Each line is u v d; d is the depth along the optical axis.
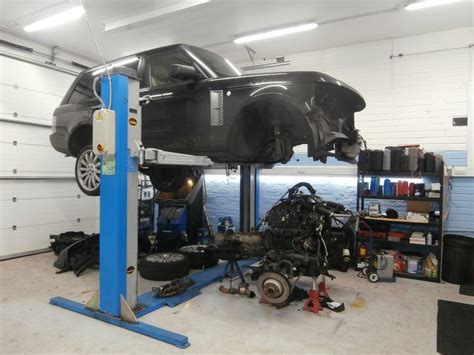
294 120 3.25
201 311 3.18
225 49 6.14
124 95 2.83
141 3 4.54
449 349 2.54
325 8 4.58
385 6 4.48
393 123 5.45
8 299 3.44
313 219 3.29
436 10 4.51
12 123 5.44
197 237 6.13
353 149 3.69
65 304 3.21
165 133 3.60
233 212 7.15
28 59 5.68
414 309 3.36
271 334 2.74
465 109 4.96
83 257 4.49
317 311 3.21
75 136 4.45
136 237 3.02
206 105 3.34
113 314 2.89
